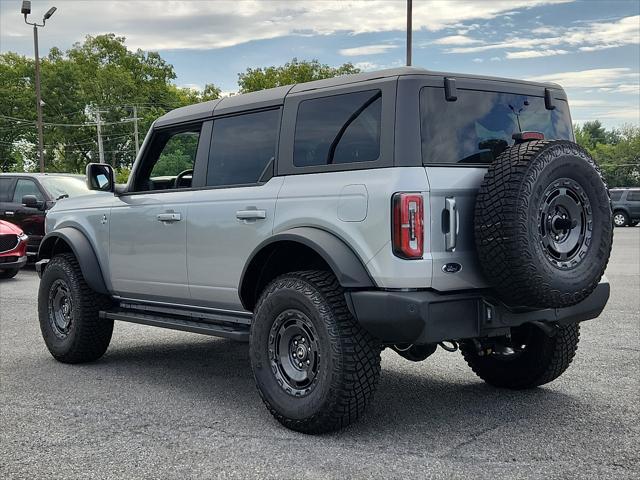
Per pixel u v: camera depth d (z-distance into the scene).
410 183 4.12
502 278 4.08
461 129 4.46
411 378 5.87
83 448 4.25
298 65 63.81
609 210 4.33
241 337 5.02
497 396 5.29
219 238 5.20
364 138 4.42
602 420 4.66
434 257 4.14
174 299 5.79
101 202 6.46
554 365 5.22
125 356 6.96
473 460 3.93
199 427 4.63
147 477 3.77
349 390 4.24
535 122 4.91
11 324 8.88
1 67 67.19
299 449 4.17
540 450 4.09
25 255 13.86
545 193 4.06
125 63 74.19
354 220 4.29
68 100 67.19
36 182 15.28
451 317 4.16
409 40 19.36
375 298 4.13
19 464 3.99
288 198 4.71
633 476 3.67
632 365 6.21
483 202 4.09
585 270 4.21
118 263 6.21
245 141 5.24
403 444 4.22
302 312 4.44
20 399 5.38
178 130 5.85
